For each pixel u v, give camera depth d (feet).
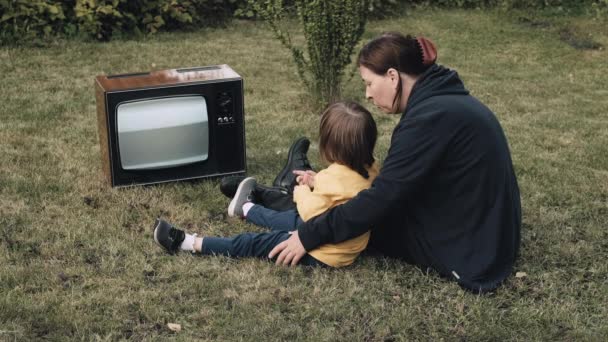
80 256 12.71
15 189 15.28
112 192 15.29
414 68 12.03
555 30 32.50
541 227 14.29
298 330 10.75
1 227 13.62
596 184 16.47
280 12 21.62
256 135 19.19
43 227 13.71
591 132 20.30
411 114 11.80
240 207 14.23
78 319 10.80
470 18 34.22
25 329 10.53
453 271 11.97
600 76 26.37
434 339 10.78
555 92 24.34
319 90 21.38
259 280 11.97
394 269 12.56
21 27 26.86
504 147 11.98
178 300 11.52
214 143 15.89
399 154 11.68
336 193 12.41
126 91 14.90
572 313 11.41
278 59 26.86
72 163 16.85
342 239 12.12
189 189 15.58
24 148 17.74
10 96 21.61
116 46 27.22
